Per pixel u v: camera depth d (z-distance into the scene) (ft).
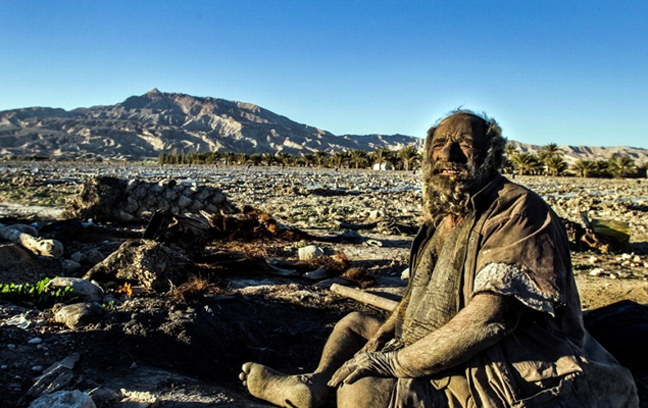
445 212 10.41
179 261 23.20
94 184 39.17
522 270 9.11
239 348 16.81
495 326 9.04
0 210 46.96
